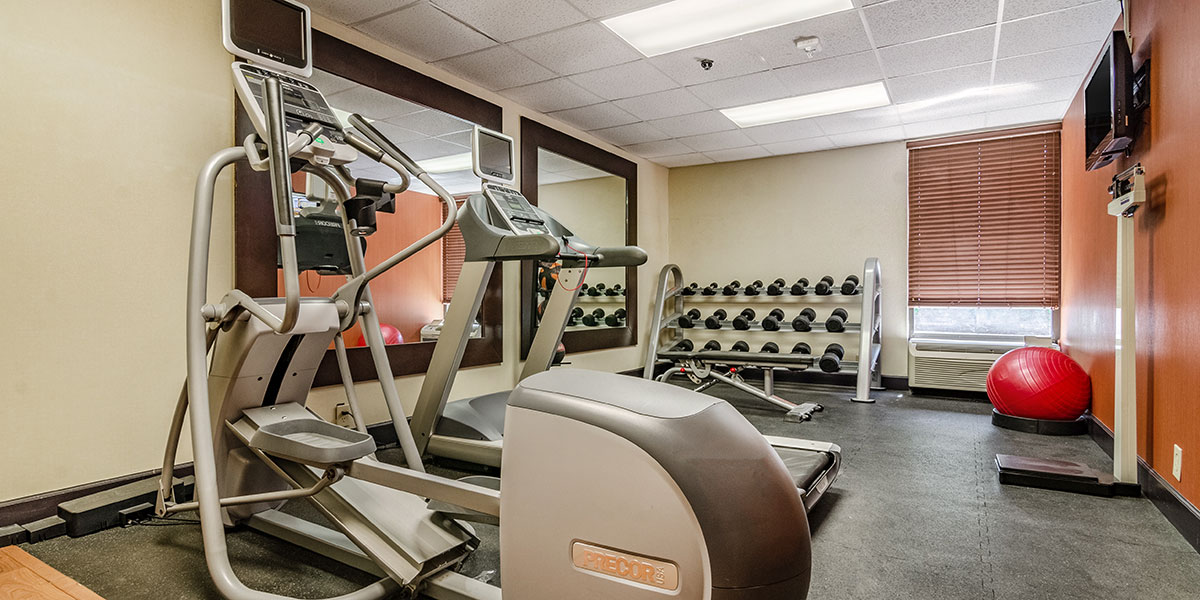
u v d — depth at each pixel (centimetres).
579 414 116
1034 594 179
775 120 502
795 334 605
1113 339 332
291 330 167
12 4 217
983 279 529
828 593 179
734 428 115
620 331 595
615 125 514
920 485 282
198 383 174
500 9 311
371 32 338
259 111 194
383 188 192
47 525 215
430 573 169
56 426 228
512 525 124
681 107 468
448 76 398
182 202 266
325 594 174
